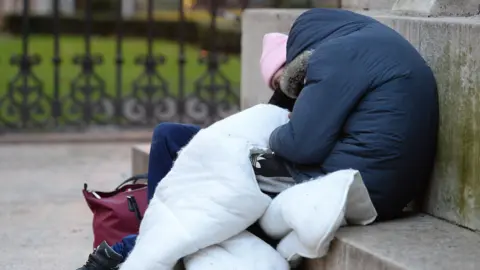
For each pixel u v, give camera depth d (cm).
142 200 1191
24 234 1380
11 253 1280
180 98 2292
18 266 1220
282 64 1104
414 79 999
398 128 984
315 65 986
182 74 2286
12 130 2214
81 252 1290
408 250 908
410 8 1271
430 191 1062
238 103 2323
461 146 1011
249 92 1706
